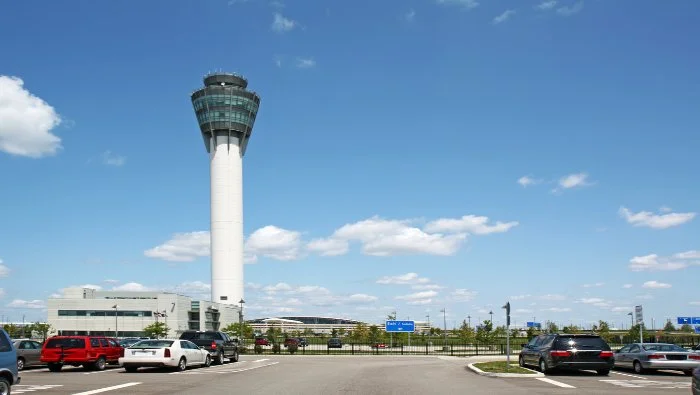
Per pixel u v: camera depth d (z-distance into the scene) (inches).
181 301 4655.5
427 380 938.1
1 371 585.6
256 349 2345.0
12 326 4633.4
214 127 5457.7
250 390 768.3
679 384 869.8
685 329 4089.6
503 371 1068.5
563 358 1006.4
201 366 1274.6
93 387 807.1
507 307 1134.4
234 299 5393.7
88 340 1153.4
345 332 6254.9
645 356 1051.3
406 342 3543.3
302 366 1342.3
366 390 775.1
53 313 4660.4
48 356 1132.5
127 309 4633.4
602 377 990.4
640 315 1593.3
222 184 5433.1
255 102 5644.7
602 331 3257.9
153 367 1215.6
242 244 5516.7
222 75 5580.7
